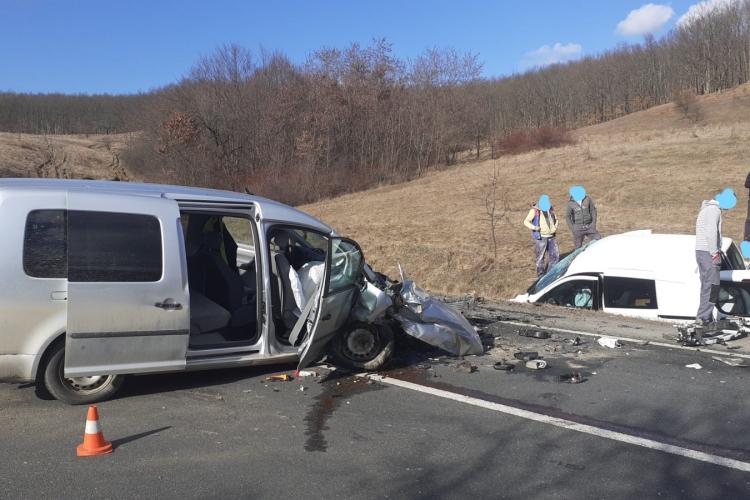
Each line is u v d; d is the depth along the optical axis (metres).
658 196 23.92
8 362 4.80
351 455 4.31
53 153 70.50
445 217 24.84
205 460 4.20
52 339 4.90
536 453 4.36
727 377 6.11
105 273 4.98
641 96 101.69
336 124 46.53
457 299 10.63
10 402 5.19
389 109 48.19
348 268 5.81
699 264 8.32
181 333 5.28
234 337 6.09
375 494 3.78
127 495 3.73
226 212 5.71
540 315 9.29
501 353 6.88
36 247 4.85
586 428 4.80
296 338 5.88
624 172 29.42
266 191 41.25
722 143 33.72
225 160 47.03
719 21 98.94
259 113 46.81
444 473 4.06
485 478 3.99
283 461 4.21
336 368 6.18
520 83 96.75
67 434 4.58
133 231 5.14
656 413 5.12
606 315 9.41
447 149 50.09
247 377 5.91
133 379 5.79
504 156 49.44
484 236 20.02
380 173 45.62
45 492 3.75
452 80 51.16
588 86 101.19
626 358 6.78
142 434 4.61
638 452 4.38
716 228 8.18
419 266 17.30
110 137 91.81
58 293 4.88
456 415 5.05
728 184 24.53
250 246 6.76
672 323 8.88
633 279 9.60
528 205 25.39
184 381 5.77
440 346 6.44
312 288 6.16
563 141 52.34
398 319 6.31
